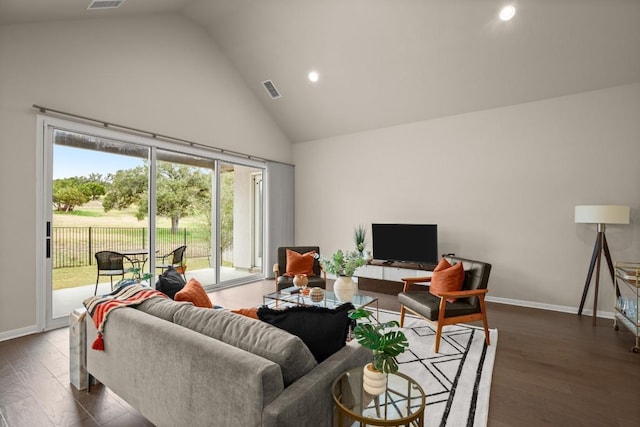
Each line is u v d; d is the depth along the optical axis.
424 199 5.02
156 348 1.53
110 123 3.77
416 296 3.24
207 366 1.30
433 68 4.23
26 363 2.53
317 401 1.30
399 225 4.97
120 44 3.89
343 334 1.64
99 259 3.80
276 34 4.55
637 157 3.65
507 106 4.36
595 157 3.86
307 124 5.90
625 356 2.74
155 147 4.28
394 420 1.23
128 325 1.70
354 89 4.92
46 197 3.30
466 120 4.67
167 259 4.57
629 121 3.69
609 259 3.58
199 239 5.03
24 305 3.15
